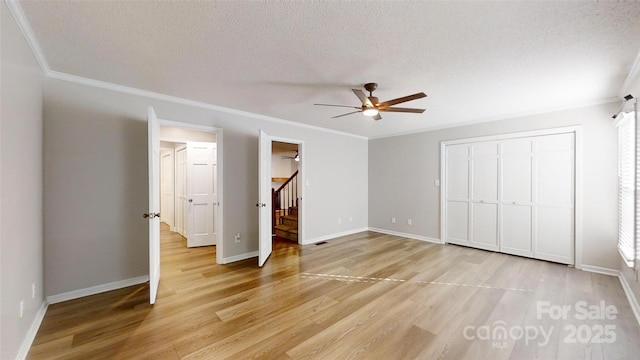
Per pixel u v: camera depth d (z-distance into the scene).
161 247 4.73
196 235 4.77
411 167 5.51
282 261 3.92
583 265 3.54
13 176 1.69
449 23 1.77
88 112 2.77
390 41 2.00
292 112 4.06
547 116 3.85
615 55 2.18
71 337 2.01
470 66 2.41
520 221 4.13
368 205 6.37
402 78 2.68
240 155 4.02
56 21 1.73
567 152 3.71
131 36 1.93
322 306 2.51
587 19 1.70
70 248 2.67
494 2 1.55
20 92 1.82
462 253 4.32
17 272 1.75
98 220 2.84
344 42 2.02
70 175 2.67
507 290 2.87
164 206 6.93
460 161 4.80
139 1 1.54
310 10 1.63
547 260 3.88
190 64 2.39
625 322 2.23
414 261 3.90
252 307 2.49
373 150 6.25
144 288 2.96
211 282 3.10
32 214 2.13
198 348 1.88
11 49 1.64
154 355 1.81
